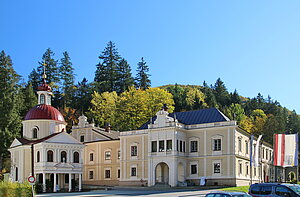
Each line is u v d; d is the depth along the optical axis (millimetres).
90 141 96000
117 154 89250
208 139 75062
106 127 102750
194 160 75938
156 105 111062
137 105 111812
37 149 78625
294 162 66500
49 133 84562
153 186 74375
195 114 80125
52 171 76500
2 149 98938
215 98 181000
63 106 137375
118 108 116250
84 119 99375
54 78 147375
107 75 158500
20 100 112875
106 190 74812
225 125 73500
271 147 101000
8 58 116438
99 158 92062
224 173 72312
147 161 79250
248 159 79250
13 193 45000
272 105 198625
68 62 151000
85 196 56125
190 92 177500
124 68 161875
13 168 83000
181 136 76125
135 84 165000
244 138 78188
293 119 162125
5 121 102062
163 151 74812
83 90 146500
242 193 32719
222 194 32469
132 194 57094
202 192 56312
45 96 88312
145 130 80750
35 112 85438
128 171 81812
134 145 81938
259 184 35906
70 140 80938
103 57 162375
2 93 106875
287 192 34156
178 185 73312
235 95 194125
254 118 175000
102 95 129375
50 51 148750
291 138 67312
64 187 81375
